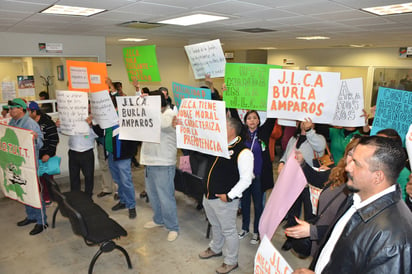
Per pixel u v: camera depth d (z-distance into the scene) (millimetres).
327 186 1719
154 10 3363
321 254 1376
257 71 2777
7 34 4859
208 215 2869
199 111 2398
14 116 3396
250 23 4297
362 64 8523
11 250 3219
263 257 1512
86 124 3676
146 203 4352
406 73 7812
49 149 3814
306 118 2400
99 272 2854
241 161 2457
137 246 3270
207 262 2984
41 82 5551
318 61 9359
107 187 4633
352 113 2797
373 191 1179
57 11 3385
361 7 3119
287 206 1682
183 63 10445
